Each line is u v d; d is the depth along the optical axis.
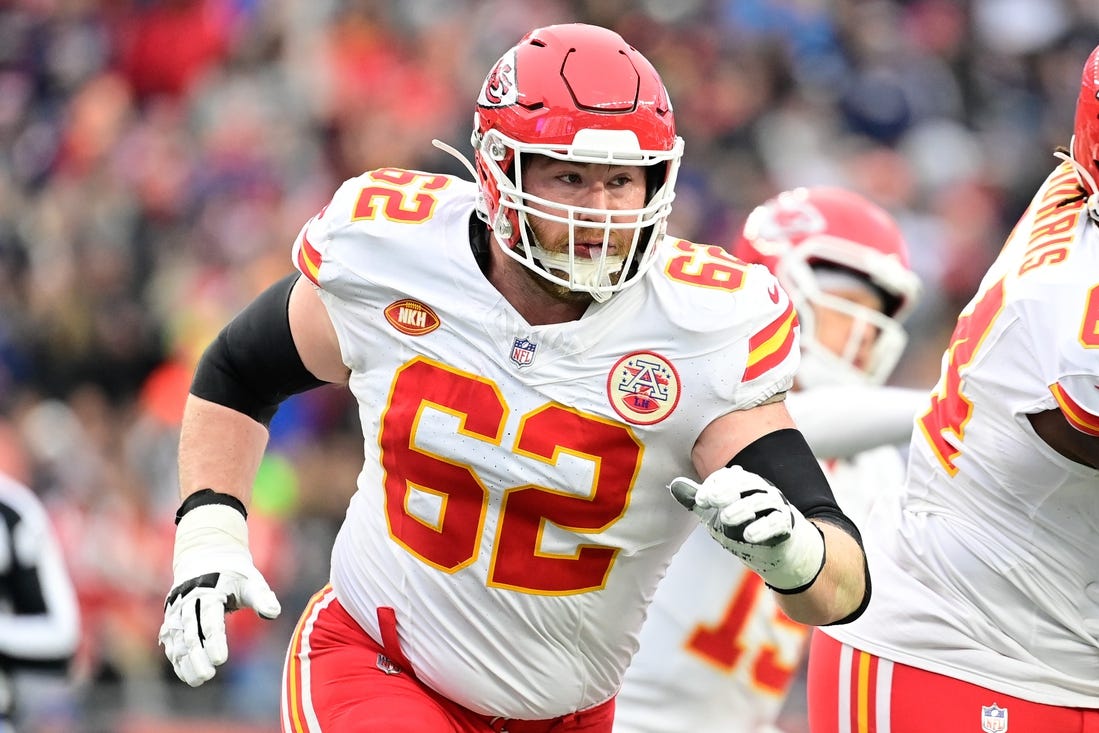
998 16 44.53
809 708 13.41
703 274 10.86
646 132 10.31
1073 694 11.98
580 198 10.41
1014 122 42.75
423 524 11.14
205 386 12.18
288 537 30.09
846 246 16.00
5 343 35.66
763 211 16.64
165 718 26.14
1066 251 11.44
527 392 10.76
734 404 10.67
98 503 30.25
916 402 14.20
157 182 39.72
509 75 10.55
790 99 41.25
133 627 28.62
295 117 40.62
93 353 35.59
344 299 11.20
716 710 14.95
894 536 12.62
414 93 41.09
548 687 11.48
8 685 15.05
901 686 12.37
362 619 11.72
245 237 37.69
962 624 12.14
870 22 43.44
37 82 44.59
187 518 11.91
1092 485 11.57
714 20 42.47
